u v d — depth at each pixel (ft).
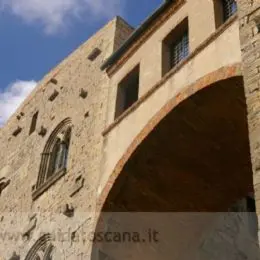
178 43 63.57
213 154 56.85
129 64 69.36
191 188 60.08
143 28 67.62
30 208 75.51
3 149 98.73
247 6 46.32
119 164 59.98
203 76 52.34
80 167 68.69
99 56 80.53
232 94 50.29
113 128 65.31
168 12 64.80
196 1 61.11
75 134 74.84
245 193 60.70
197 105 53.47
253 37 43.52
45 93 94.32
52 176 73.67
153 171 59.36
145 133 57.57
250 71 41.52
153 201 60.70
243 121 52.65
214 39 53.72
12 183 86.74
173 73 58.03
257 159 36.58
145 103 60.85
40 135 85.97
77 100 79.97
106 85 73.20
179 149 57.36
